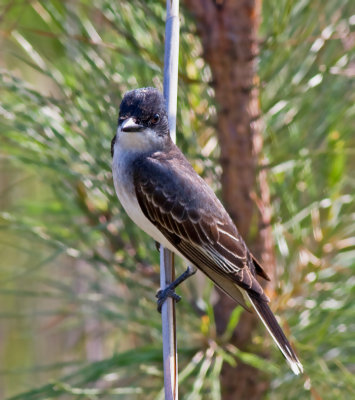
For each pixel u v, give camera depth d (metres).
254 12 7.60
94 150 7.59
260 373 7.90
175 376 6.41
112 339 9.88
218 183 8.05
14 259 10.40
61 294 8.27
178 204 7.87
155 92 7.93
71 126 7.48
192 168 8.17
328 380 7.31
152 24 7.67
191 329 7.80
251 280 7.53
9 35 7.58
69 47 7.63
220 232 7.79
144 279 7.85
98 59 7.68
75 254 7.69
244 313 7.90
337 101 7.80
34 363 10.60
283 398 7.85
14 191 10.08
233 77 7.65
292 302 7.77
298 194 7.91
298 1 7.72
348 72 7.46
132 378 7.97
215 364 7.16
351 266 7.77
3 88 7.53
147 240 7.95
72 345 10.46
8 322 11.03
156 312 8.12
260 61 7.79
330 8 7.78
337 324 7.67
